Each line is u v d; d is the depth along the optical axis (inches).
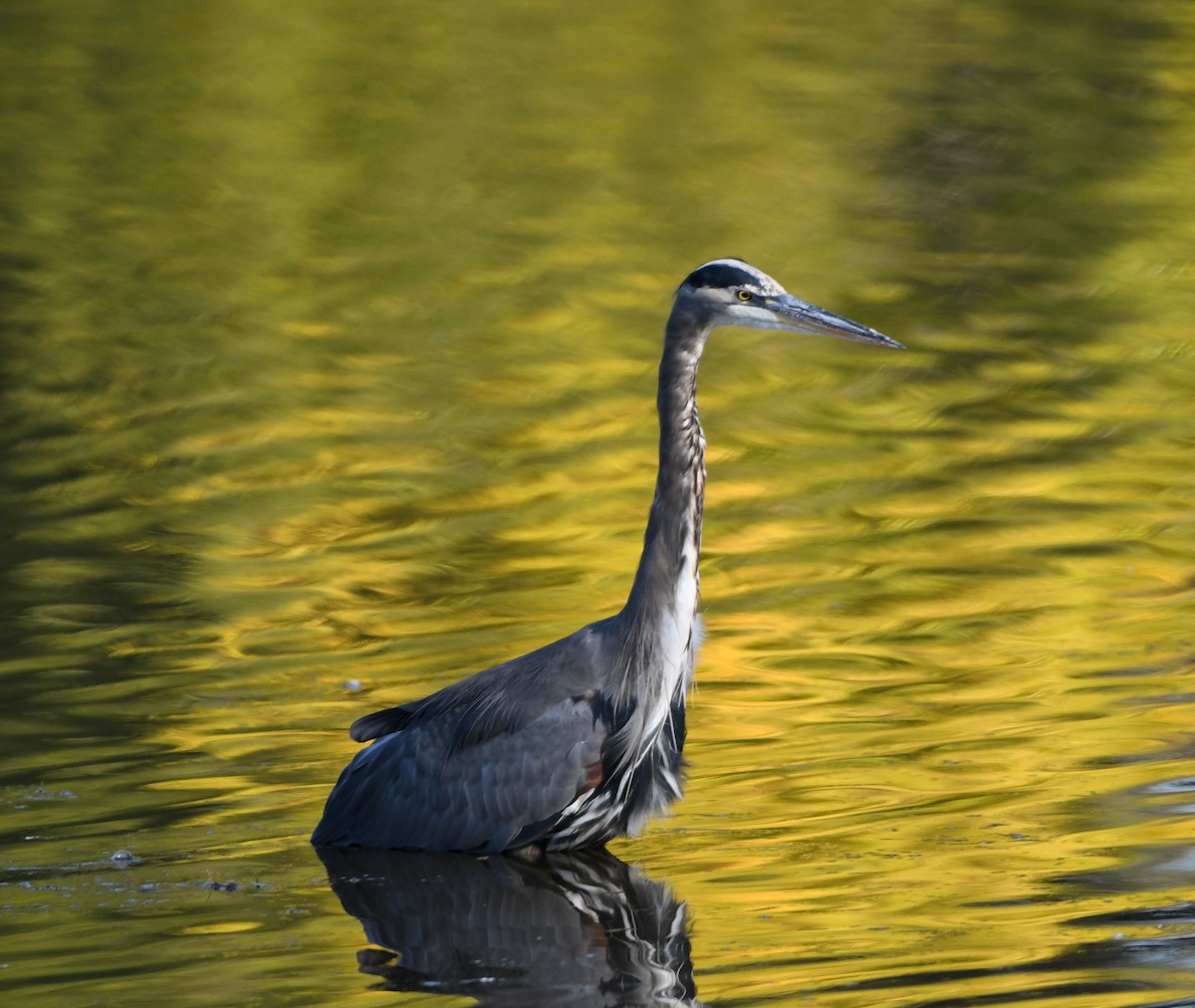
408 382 791.7
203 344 851.4
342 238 1030.4
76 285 948.6
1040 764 427.8
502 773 398.3
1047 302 898.1
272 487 673.0
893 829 393.4
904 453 701.3
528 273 953.5
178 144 1241.4
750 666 503.8
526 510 644.7
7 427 742.5
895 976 322.7
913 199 1087.0
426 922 356.2
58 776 439.5
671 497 406.0
